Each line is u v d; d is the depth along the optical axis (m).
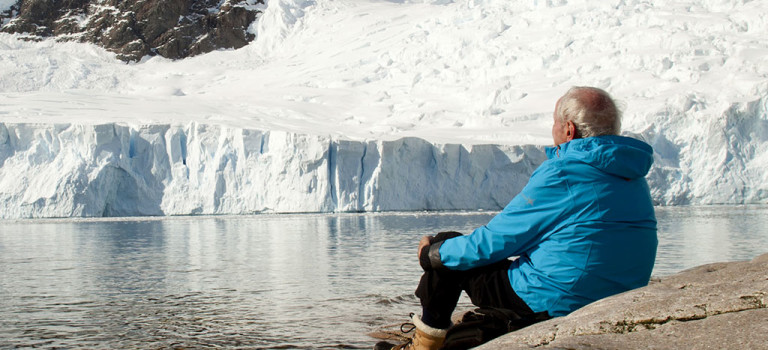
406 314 5.57
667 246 11.42
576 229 2.54
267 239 14.73
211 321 5.34
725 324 1.95
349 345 4.34
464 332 2.64
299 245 13.09
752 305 2.02
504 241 2.59
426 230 16.69
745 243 11.78
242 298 6.62
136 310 5.95
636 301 2.29
